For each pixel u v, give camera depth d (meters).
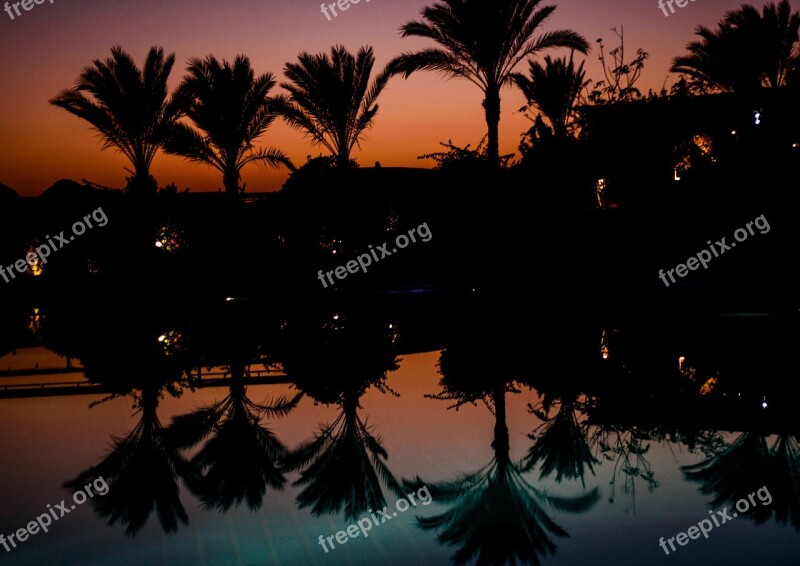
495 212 21.47
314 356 10.00
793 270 17.47
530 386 7.48
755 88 19.17
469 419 6.11
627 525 3.68
